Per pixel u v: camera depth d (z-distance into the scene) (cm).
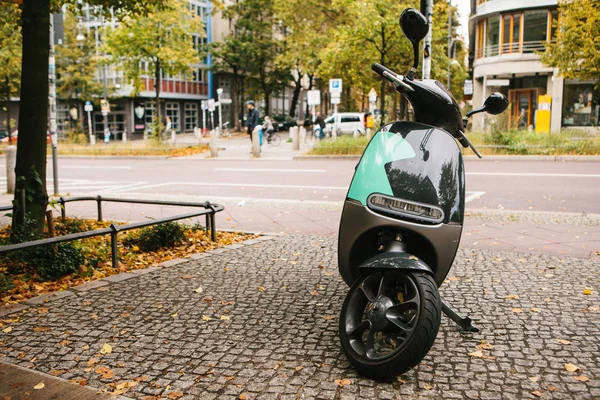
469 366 379
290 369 378
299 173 1789
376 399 335
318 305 515
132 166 2256
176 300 534
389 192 381
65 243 672
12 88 3678
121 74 5103
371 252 405
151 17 3111
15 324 471
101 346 423
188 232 842
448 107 414
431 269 378
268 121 3400
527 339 426
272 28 5781
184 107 5888
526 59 3947
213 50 5312
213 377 369
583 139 2150
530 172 1628
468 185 1402
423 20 403
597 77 2664
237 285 583
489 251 725
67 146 3238
